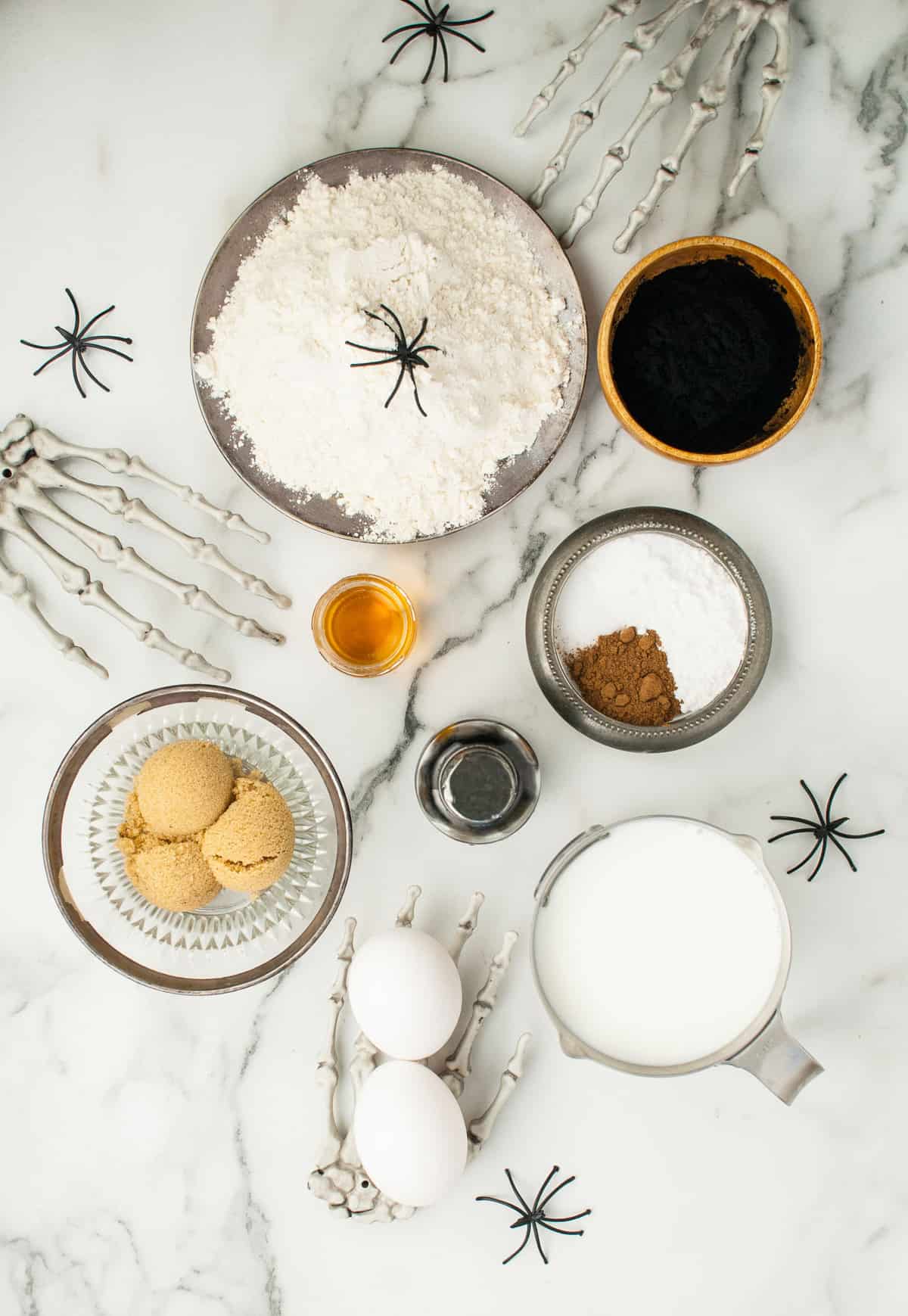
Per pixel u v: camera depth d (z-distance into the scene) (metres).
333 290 0.51
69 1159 0.57
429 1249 0.57
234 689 0.54
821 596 0.57
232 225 0.53
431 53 0.55
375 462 0.53
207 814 0.51
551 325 0.54
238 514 0.56
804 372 0.52
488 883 0.56
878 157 0.56
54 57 0.55
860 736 0.57
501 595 0.57
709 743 0.57
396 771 0.57
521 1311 0.57
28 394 0.56
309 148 0.56
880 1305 0.57
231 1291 0.57
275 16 0.55
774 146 0.56
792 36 0.55
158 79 0.55
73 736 0.57
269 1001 0.57
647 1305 0.57
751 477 0.56
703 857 0.52
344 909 0.56
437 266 0.52
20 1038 0.57
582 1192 0.57
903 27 0.55
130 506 0.54
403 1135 0.51
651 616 0.55
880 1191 0.57
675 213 0.56
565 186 0.56
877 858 0.57
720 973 0.53
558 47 0.55
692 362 0.52
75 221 0.56
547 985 0.53
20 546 0.56
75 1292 0.57
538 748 0.56
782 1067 0.51
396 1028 0.51
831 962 0.57
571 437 0.56
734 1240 0.58
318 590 0.57
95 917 0.55
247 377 0.53
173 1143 0.57
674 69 0.52
